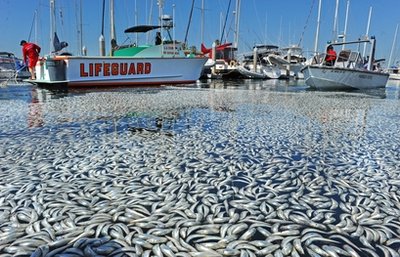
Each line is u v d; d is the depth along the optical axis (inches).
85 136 167.2
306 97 398.6
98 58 454.9
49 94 383.2
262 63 1033.5
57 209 82.7
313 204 88.0
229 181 104.5
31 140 156.5
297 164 124.0
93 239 68.6
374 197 93.4
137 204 86.2
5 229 72.4
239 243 67.7
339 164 124.8
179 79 548.1
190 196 92.0
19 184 99.3
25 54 493.4
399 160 130.7
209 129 189.2
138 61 490.0
